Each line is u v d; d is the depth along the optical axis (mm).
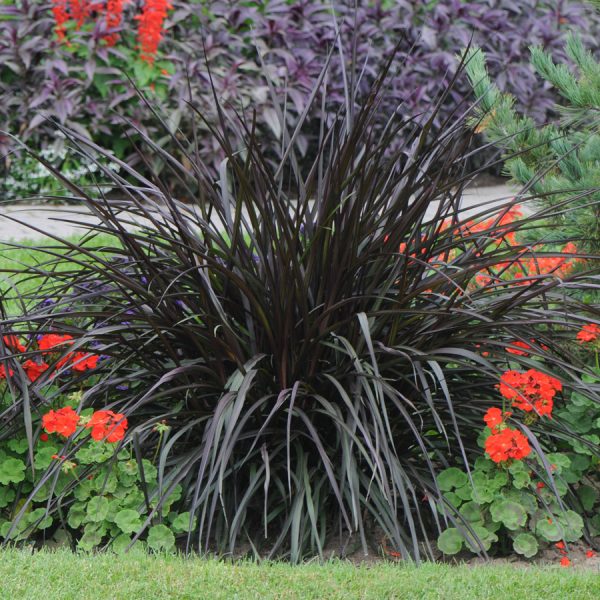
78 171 13609
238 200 5117
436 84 14789
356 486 4812
